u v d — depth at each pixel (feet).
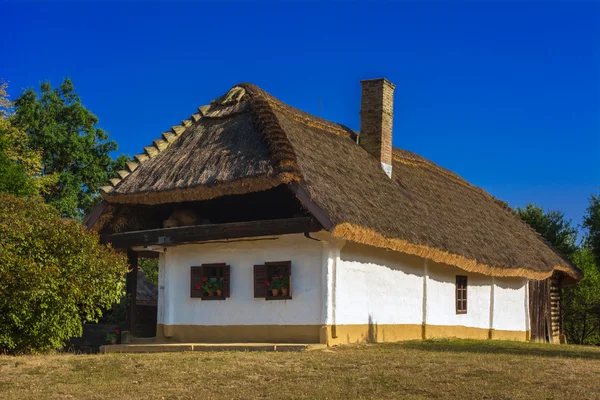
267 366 39.01
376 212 54.34
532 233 93.97
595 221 101.60
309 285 52.16
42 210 49.06
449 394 31.68
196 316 56.80
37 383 35.37
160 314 58.59
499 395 31.37
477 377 35.73
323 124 67.56
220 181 52.31
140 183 57.31
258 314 53.93
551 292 92.68
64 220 53.36
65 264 47.11
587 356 48.39
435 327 64.54
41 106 118.42
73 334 50.24
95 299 50.55
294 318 52.37
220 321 55.52
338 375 36.22
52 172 118.01
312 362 40.45
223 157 55.31
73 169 120.47
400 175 72.49
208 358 42.34
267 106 58.65
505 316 77.87
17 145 112.27
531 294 85.46
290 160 50.47
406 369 37.99
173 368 38.70
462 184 92.22
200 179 53.72
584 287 111.04
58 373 38.09
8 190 89.20
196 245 57.72
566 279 94.68
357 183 58.75
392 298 58.49
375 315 55.98
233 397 31.35
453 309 68.18
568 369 38.83
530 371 37.70
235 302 55.11
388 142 71.26
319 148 60.64
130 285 61.36
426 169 83.71
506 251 73.51
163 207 62.80
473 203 85.76
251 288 54.60
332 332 50.96
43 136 115.65
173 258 58.65
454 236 64.18
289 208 59.06
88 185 121.60
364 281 54.95
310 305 51.88
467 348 50.90
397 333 58.80
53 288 45.11
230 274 55.77
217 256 56.59
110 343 59.31
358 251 54.49
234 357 42.86
